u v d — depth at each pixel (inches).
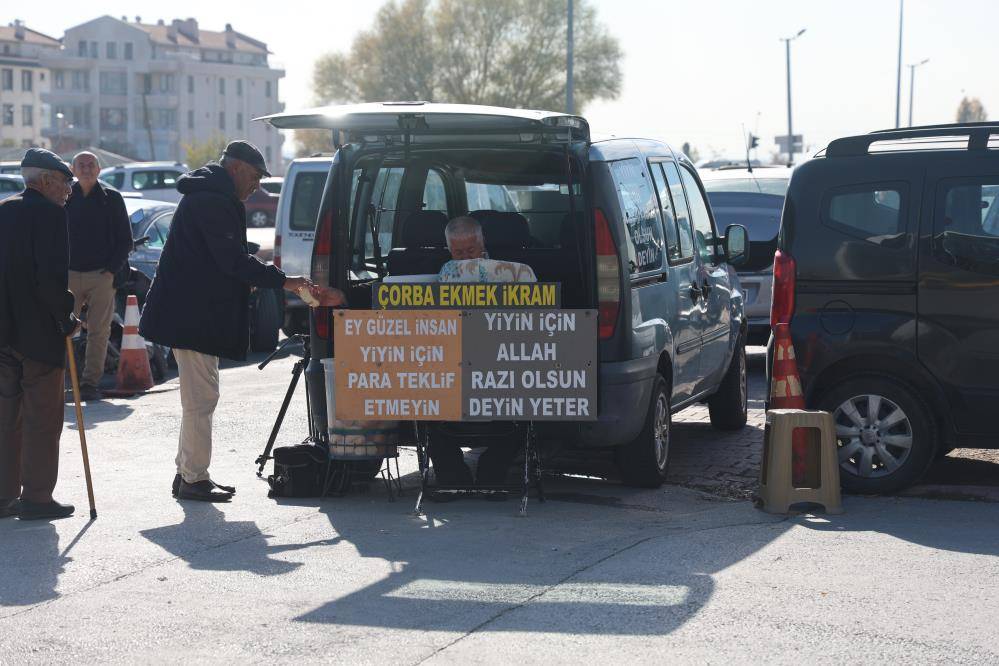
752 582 230.5
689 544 257.0
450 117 277.9
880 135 306.2
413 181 327.9
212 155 4074.8
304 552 253.9
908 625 206.5
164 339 297.7
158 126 5506.9
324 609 216.8
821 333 306.5
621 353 292.7
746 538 262.5
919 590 225.3
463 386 290.8
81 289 466.9
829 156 309.3
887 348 302.7
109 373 550.9
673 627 206.1
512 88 3250.5
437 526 275.3
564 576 235.0
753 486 321.4
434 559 247.4
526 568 240.5
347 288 306.5
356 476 323.6
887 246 302.8
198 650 197.2
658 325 310.0
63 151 4933.6
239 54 5826.8
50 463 286.0
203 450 304.0
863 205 305.6
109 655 195.5
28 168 283.1
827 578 233.0
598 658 192.4
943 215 300.2
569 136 291.1
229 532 271.1
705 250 374.6
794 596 222.1
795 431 293.1
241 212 304.3
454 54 3243.1
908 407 303.6
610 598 221.3
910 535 265.1
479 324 289.6
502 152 307.3
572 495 309.0
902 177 303.3
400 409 292.4
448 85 3282.5
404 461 357.7
